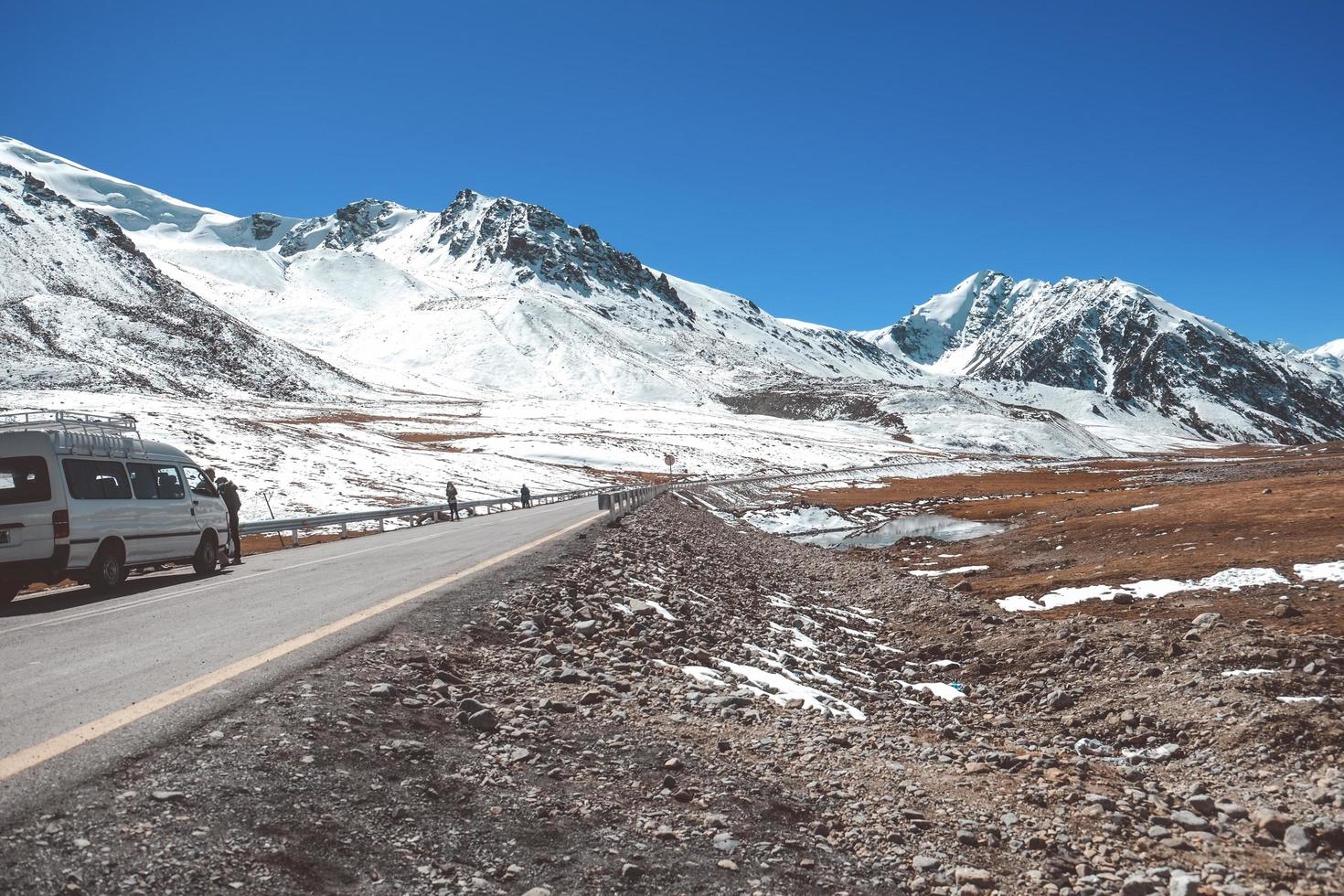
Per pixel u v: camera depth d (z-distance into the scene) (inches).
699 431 6569.9
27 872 149.6
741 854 197.2
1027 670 512.7
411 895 164.1
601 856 188.1
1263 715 361.1
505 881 173.9
